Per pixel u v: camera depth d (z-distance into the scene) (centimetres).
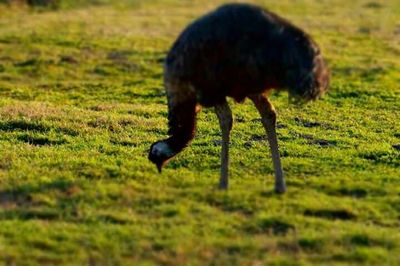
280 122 5747
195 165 4284
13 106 5906
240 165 4281
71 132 5138
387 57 8806
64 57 8325
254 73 3431
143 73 7938
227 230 3244
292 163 4325
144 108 6188
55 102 6512
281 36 3394
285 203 3559
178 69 3544
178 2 13338
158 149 3912
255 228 3275
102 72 7925
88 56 8481
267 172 4147
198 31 3484
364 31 10419
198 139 5016
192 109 3800
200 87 3550
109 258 2962
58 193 3634
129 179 3900
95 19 11012
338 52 8956
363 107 6425
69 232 3203
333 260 2998
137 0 13350
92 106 6247
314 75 3409
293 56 3372
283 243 3125
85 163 4166
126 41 9281
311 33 10181
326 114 6084
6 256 2969
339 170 4231
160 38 9594
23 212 3416
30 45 8862
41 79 7612
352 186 3869
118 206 3509
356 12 12388
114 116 5659
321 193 3766
